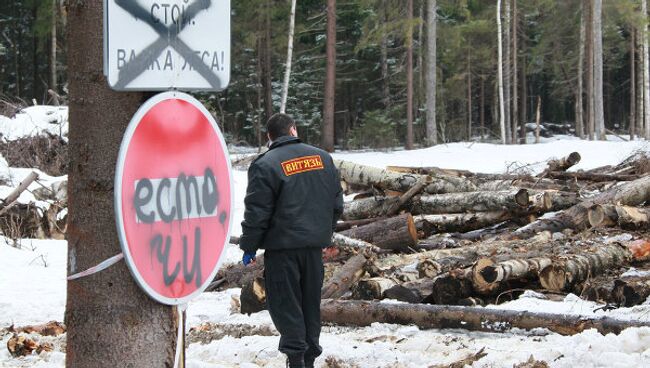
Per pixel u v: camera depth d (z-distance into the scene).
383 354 7.58
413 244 13.31
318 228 6.97
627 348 7.05
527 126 77.44
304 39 64.56
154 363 4.56
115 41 4.26
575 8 64.81
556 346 7.39
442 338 8.15
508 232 14.70
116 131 4.47
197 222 4.53
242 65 62.66
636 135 71.44
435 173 18.08
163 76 4.39
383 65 62.38
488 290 9.96
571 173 19.00
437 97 65.56
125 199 4.24
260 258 12.81
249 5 53.62
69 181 4.58
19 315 10.80
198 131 4.52
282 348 6.95
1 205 17.88
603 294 9.74
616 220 13.49
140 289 4.53
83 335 4.53
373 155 40.44
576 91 67.38
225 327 9.09
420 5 58.84
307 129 64.06
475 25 55.84
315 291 7.07
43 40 60.69
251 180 6.92
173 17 4.41
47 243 16.77
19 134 26.23
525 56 71.31
